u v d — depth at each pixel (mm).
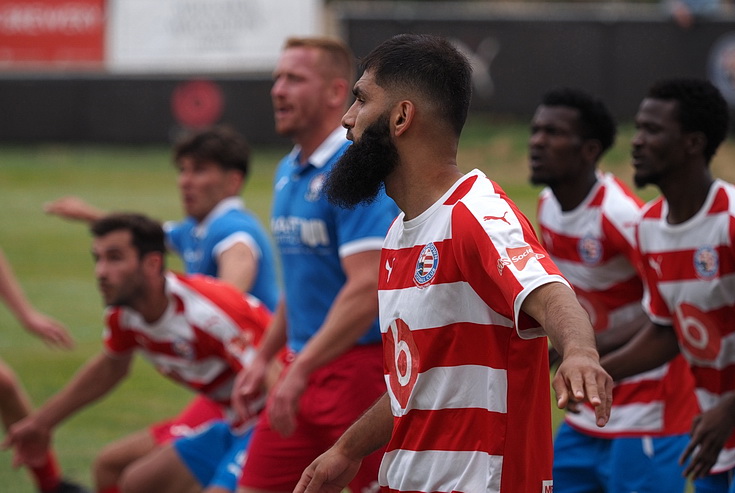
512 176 36062
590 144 9477
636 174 8266
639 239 8414
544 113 9531
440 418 5434
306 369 8297
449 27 39500
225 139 12055
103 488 10883
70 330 19953
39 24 44188
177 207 32094
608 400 4309
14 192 34719
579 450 9539
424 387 5473
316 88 9203
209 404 10984
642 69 38500
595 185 9492
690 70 38219
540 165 9500
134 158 40469
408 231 5520
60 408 10445
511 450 5320
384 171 5516
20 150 42031
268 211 31234
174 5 43469
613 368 8328
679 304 8188
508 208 5168
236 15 43188
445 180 5473
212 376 10141
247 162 12219
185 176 12023
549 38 39219
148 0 43562
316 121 9266
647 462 9070
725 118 8102
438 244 5344
